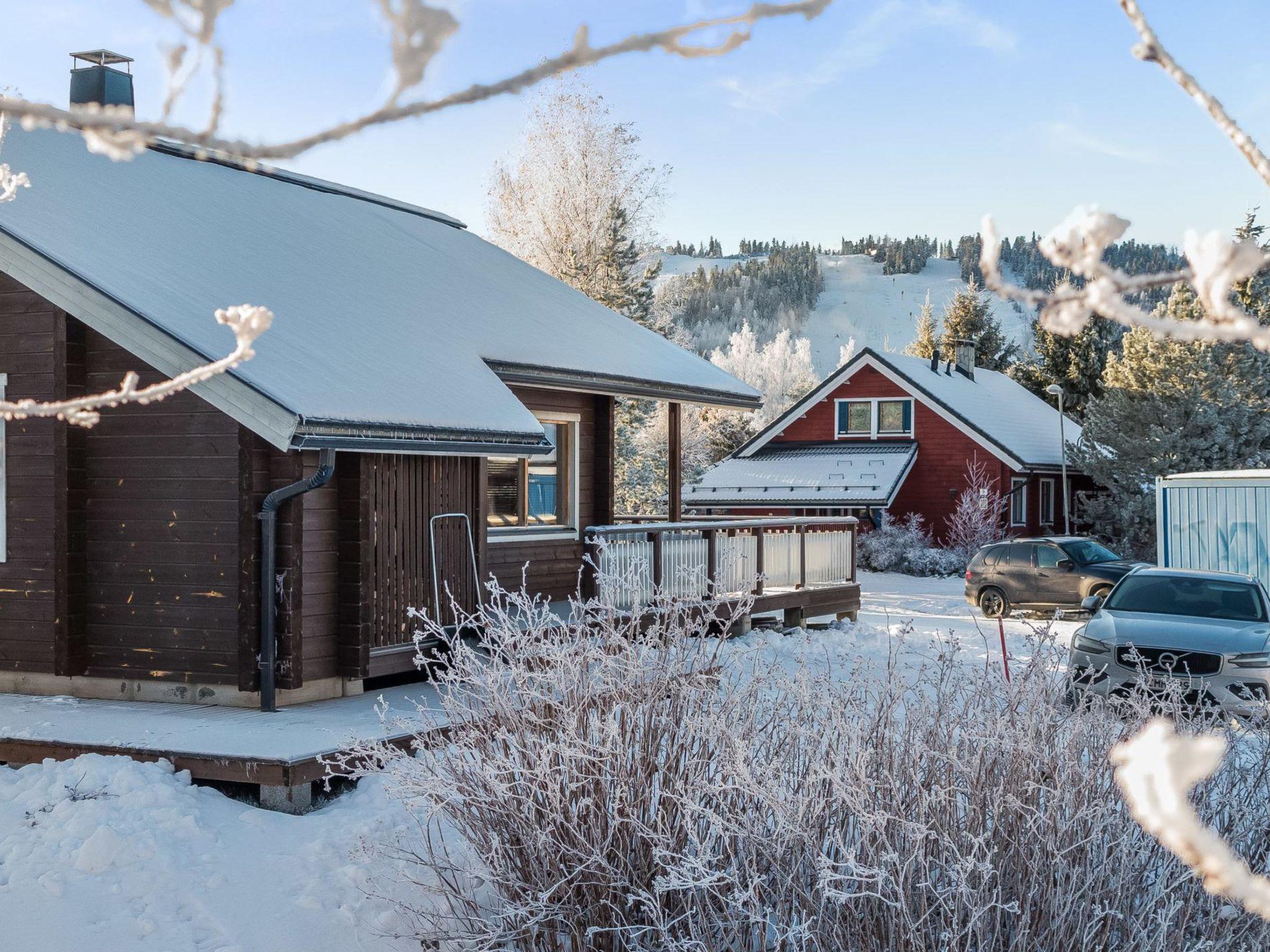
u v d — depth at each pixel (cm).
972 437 3934
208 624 1041
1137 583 1371
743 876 549
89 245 1098
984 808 523
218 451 1036
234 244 1320
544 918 557
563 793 576
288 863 725
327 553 1084
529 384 1425
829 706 568
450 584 1215
